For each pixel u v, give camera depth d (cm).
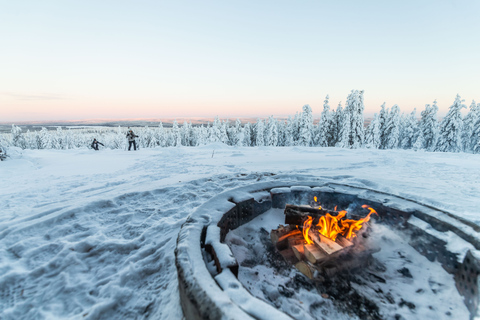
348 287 203
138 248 276
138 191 480
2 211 402
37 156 1262
